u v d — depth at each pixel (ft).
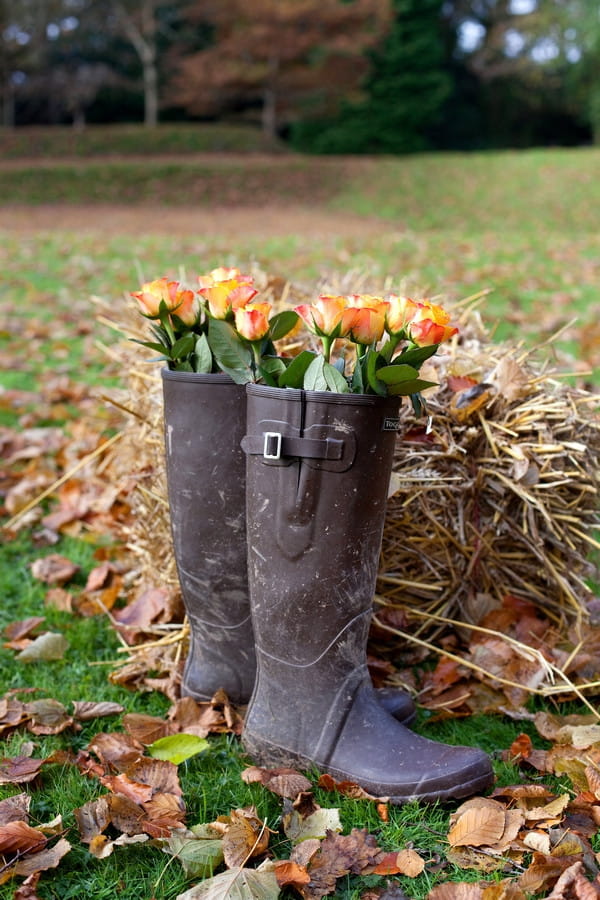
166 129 85.61
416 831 4.73
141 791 4.87
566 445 6.40
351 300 4.86
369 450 4.82
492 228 51.13
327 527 4.89
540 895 4.24
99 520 9.20
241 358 5.26
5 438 11.54
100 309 17.07
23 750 5.42
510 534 6.60
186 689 6.04
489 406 6.52
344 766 5.12
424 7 85.97
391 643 6.65
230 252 28.58
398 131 85.30
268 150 82.48
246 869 4.24
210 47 90.22
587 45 91.20
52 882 4.40
